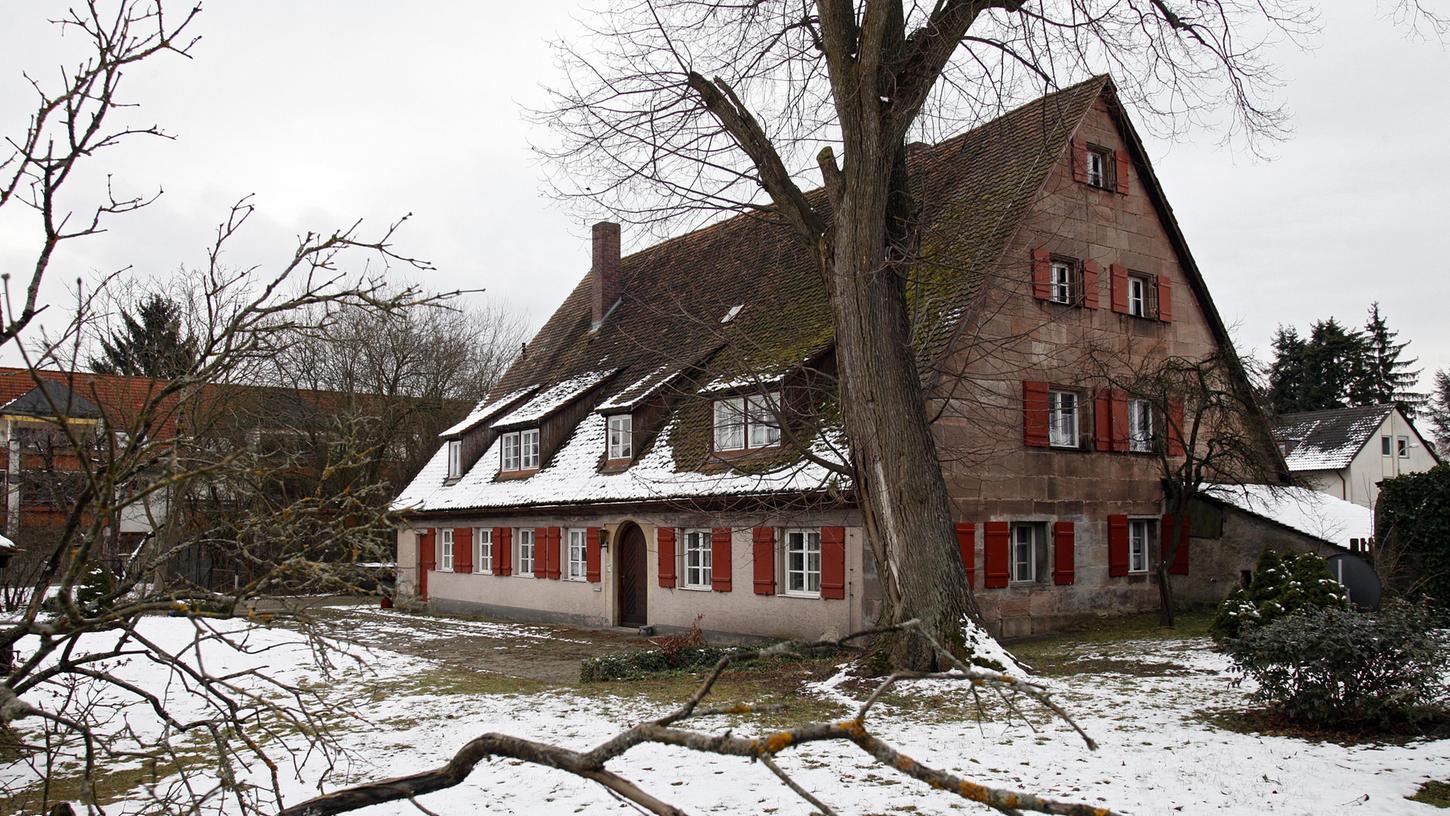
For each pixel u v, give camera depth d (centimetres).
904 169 1391
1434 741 891
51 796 865
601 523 2214
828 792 783
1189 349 2158
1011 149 2016
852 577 1661
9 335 392
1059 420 1939
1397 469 4344
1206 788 766
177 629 2030
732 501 1811
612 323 2783
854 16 1309
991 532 1764
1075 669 1384
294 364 2856
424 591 2847
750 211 1445
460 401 3906
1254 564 2050
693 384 2089
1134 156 2075
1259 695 995
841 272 1318
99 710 1259
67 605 380
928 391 1534
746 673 1432
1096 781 794
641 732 287
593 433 2378
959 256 1842
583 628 2233
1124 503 2009
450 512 2622
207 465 432
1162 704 1107
